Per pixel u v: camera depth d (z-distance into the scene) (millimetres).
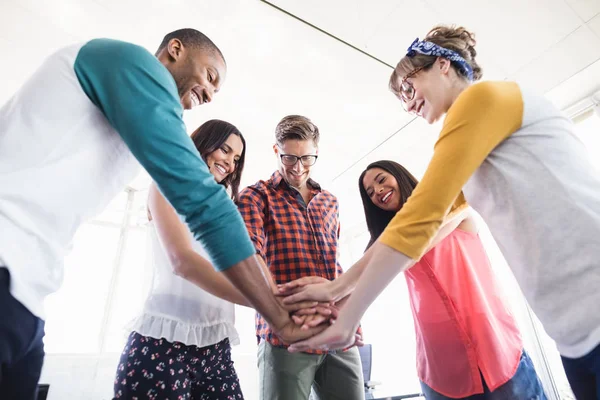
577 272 589
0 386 548
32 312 520
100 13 2242
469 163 661
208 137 1241
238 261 688
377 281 725
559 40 2557
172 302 948
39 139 558
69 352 3641
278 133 1488
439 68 921
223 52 2549
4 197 508
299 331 864
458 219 1354
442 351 1222
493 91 672
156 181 654
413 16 2357
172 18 2283
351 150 3979
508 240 704
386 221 1604
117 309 4008
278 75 2814
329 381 1220
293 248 1274
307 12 2279
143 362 845
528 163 657
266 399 1106
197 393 976
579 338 593
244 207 1270
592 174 635
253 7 2223
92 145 637
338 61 2709
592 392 612
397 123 3525
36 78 601
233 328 1105
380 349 5039
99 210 716
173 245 918
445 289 1264
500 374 1107
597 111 3066
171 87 719
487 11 2346
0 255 477
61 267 598
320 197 1516
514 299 3471
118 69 633
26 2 2156
